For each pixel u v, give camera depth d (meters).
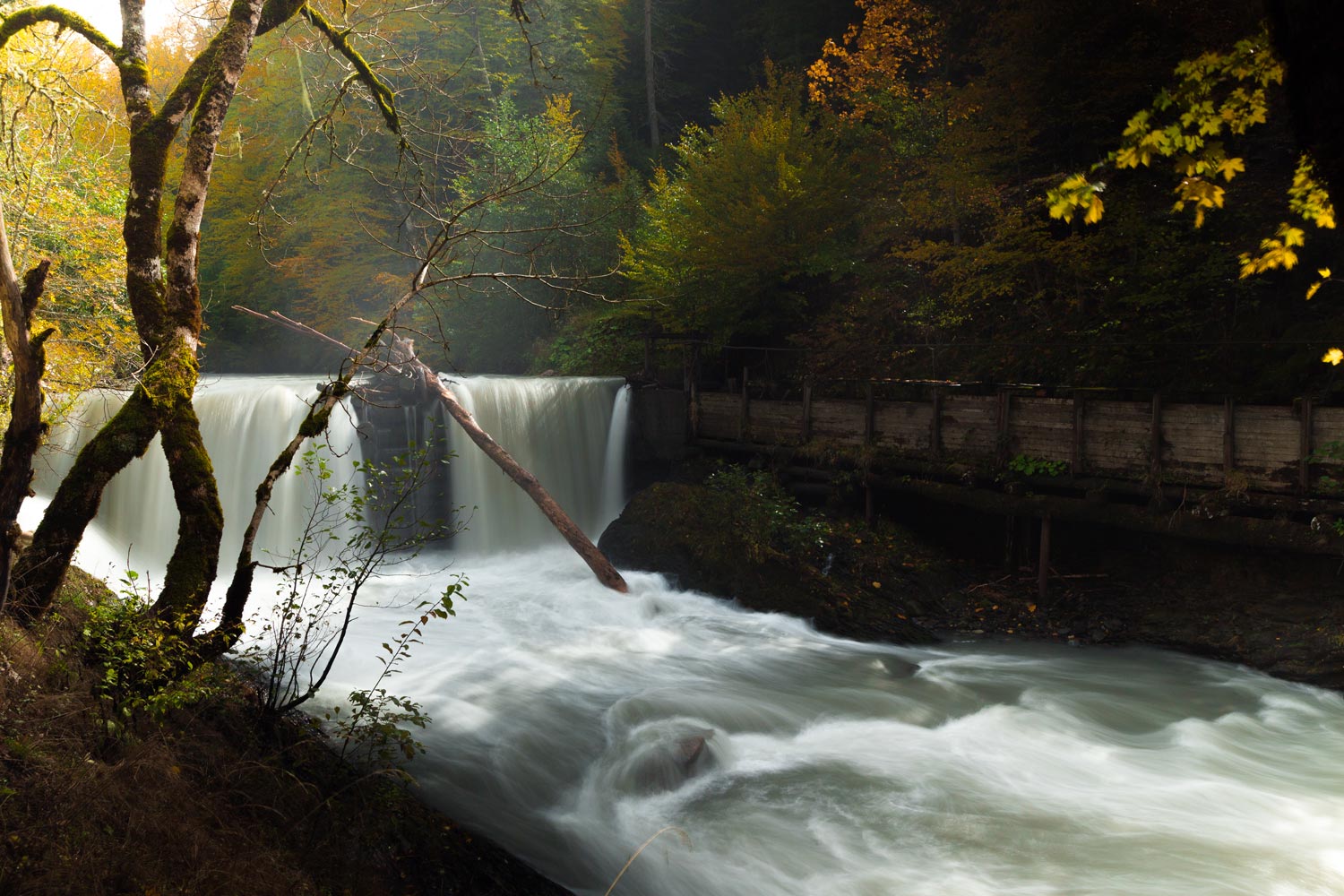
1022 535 13.70
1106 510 11.96
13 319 5.00
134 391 6.32
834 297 19.45
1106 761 8.59
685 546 13.51
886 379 15.52
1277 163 15.89
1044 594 12.81
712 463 16.83
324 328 25.55
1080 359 14.52
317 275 23.97
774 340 19.58
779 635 11.78
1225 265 13.91
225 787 5.59
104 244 10.44
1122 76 15.02
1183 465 11.48
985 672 10.77
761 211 16.84
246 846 5.09
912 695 10.01
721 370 19.14
